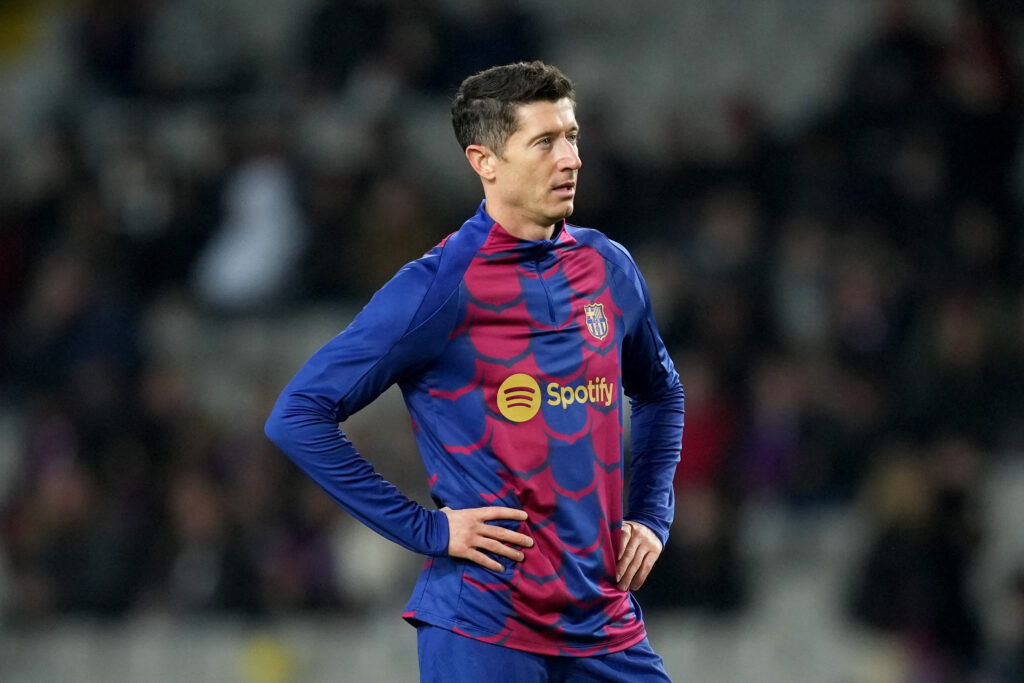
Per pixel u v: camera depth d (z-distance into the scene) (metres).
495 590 12.55
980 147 37.53
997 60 38.25
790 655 30.91
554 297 12.77
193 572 34.12
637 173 38.97
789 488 33.66
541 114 12.58
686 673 30.80
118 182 43.38
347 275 41.03
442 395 12.68
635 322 13.45
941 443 32.22
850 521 33.19
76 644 34.16
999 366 33.69
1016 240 36.81
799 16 48.19
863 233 36.78
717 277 35.91
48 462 36.62
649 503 13.76
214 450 35.31
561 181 12.62
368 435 33.22
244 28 50.34
